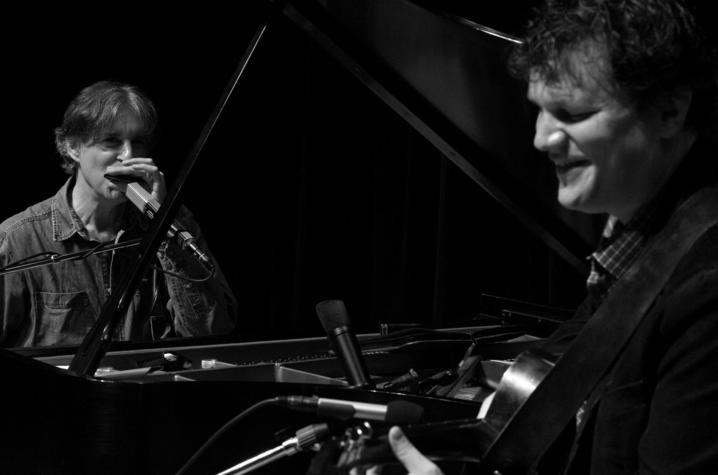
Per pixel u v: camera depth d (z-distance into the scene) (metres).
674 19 1.17
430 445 1.29
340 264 4.70
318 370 2.29
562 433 1.35
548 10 1.25
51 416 1.61
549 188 2.20
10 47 4.45
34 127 4.53
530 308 2.85
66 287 2.89
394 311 4.50
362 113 4.62
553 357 1.39
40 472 1.61
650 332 1.17
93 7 4.59
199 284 2.90
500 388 1.36
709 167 1.24
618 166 1.20
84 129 2.81
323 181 4.70
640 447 1.11
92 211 2.91
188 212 3.06
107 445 1.62
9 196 4.51
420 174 4.38
